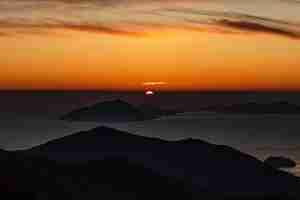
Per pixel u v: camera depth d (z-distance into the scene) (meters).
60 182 35.28
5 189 31.64
